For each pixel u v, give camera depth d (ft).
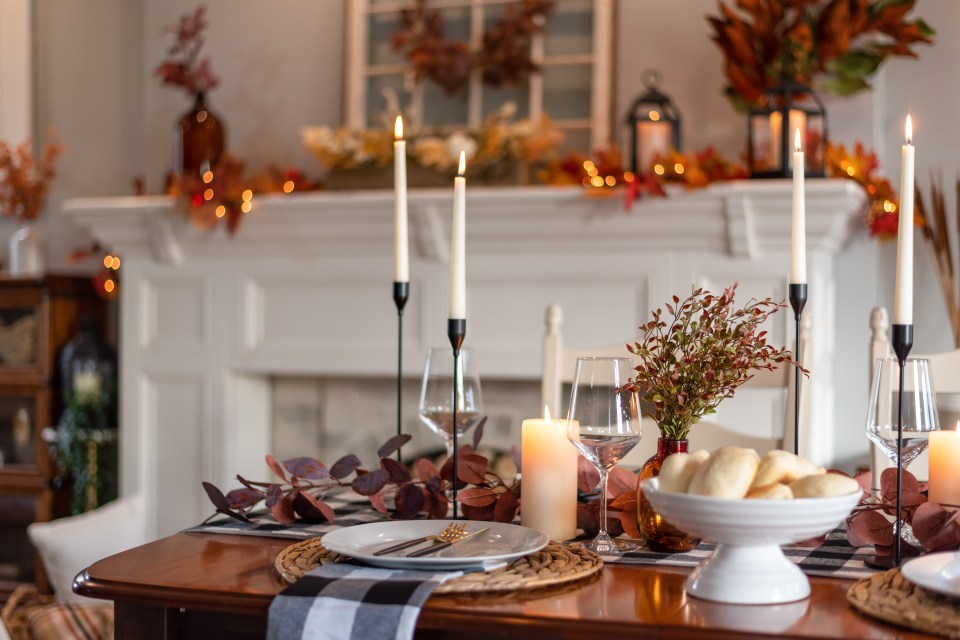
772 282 9.50
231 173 10.87
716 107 10.61
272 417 11.87
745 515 3.35
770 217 9.29
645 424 6.49
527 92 11.28
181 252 11.40
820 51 9.67
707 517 3.41
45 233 13.38
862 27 9.57
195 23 12.00
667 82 10.75
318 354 10.96
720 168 9.69
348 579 3.67
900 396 4.00
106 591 3.84
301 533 4.71
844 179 9.59
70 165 13.29
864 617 3.37
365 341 10.84
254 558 4.24
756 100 9.86
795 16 9.89
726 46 9.83
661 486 3.63
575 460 4.64
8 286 12.08
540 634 3.37
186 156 11.55
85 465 11.66
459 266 4.62
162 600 3.77
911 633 3.20
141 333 11.62
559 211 9.91
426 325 10.57
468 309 10.47
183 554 4.32
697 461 3.62
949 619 3.20
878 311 6.48
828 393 10.00
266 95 12.23
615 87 10.94
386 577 3.70
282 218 10.80
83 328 11.98
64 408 12.17
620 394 4.12
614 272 9.98
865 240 10.11
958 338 9.62
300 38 12.12
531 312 10.27
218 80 12.38
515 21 11.13
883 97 10.25
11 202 12.93
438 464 10.45
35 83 13.38
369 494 4.91
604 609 3.47
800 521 3.35
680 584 3.80
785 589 3.56
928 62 10.12
